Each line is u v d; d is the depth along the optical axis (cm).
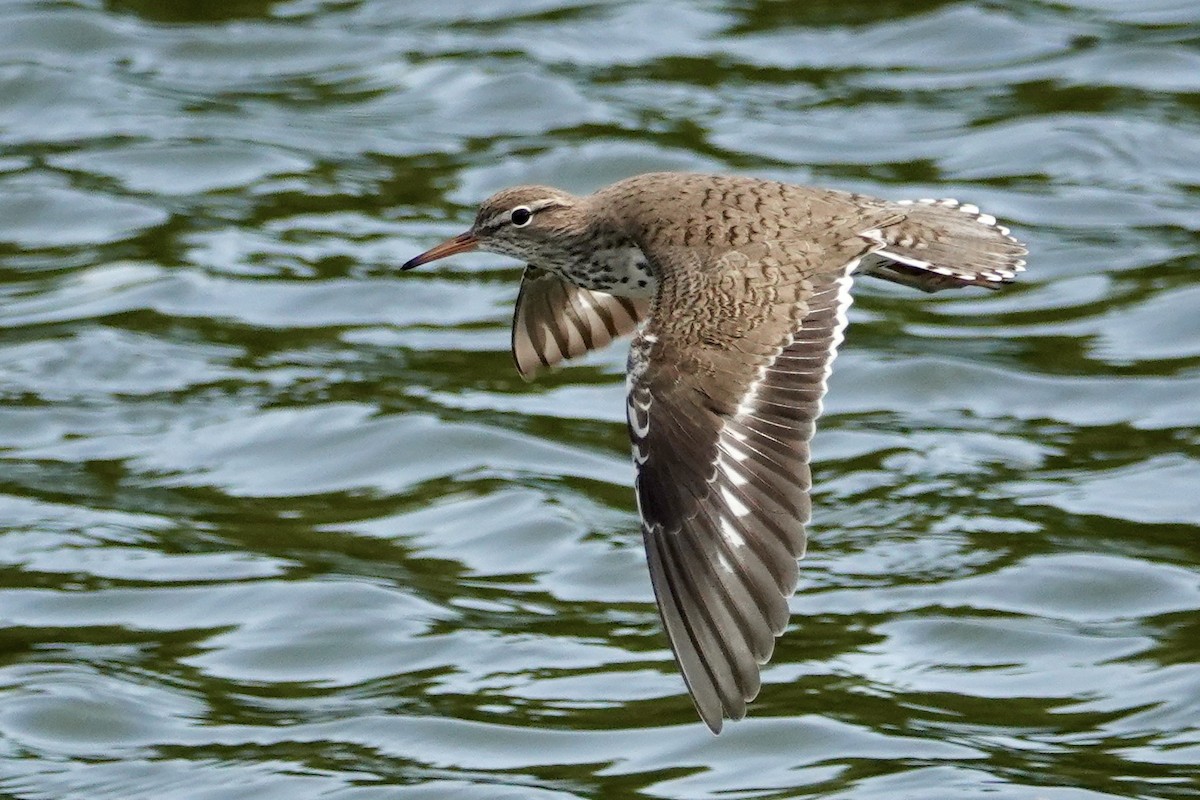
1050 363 1970
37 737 1504
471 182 2228
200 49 2481
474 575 1692
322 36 2498
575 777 1453
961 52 2434
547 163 2234
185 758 1482
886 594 1641
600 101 2347
